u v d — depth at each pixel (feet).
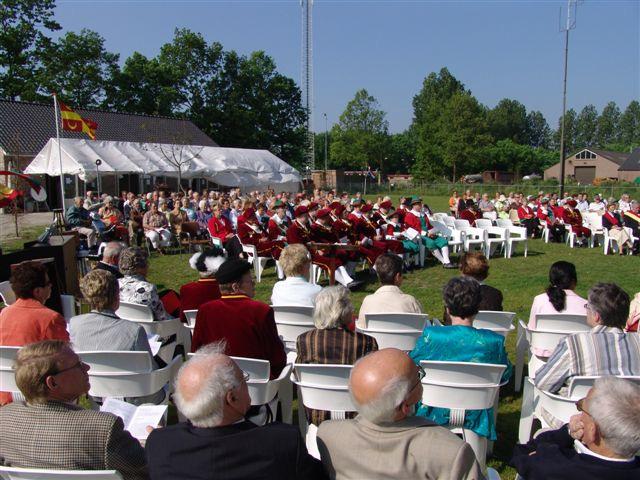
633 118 379.76
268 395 11.29
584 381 9.94
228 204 49.24
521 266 39.47
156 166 82.84
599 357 10.21
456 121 204.95
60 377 7.52
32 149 88.69
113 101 140.77
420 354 11.32
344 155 236.22
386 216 41.73
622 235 44.52
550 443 7.52
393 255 15.97
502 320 15.30
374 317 14.62
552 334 14.52
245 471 6.28
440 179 211.41
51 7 128.16
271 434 6.52
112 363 11.28
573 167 215.72
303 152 171.32
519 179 221.25
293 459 6.51
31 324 11.78
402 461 6.28
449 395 10.94
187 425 6.66
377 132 234.99
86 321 11.59
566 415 10.34
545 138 384.88
